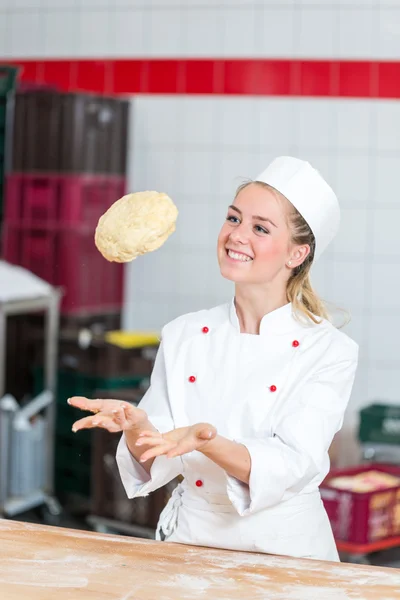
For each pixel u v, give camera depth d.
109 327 5.95
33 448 5.08
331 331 2.36
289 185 2.28
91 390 5.33
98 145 5.73
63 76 6.25
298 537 2.25
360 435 5.44
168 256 6.19
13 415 4.99
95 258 5.81
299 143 6.00
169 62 6.09
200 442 1.92
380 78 5.88
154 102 6.13
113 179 5.85
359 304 5.99
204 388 2.35
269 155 6.04
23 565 1.93
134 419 2.02
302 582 1.88
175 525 2.34
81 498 5.46
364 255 5.97
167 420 2.35
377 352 5.99
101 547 2.04
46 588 1.82
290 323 2.35
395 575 1.92
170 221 2.19
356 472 4.96
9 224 5.73
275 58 5.96
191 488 2.30
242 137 6.05
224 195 6.11
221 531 2.26
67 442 5.50
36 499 5.15
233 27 5.99
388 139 5.91
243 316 2.39
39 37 6.27
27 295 5.07
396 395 5.98
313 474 2.15
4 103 5.64
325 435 2.19
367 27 5.85
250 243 2.26
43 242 5.68
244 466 2.02
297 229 2.30
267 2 5.93
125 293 6.24
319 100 5.95
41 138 5.63
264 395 2.29
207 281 6.16
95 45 6.19
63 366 5.46
